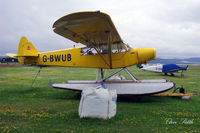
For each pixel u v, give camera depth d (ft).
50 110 15.52
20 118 12.85
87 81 26.23
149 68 62.59
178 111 15.51
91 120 12.24
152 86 20.66
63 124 11.53
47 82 36.76
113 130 10.51
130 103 19.22
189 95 21.09
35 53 27.09
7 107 16.30
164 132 10.32
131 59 22.18
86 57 23.52
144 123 11.96
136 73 67.46
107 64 22.27
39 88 29.01
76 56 24.09
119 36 19.79
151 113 14.74
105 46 22.22
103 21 15.57
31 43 27.37
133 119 12.76
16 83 34.76
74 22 15.80
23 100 19.88
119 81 24.13
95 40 21.42
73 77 47.88
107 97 12.91
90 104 12.73
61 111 15.23
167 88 20.17
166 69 57.21
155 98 22.13
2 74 54.95
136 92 20.62
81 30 18.01
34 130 10.36
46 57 26.32
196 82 38.68
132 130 10.61
